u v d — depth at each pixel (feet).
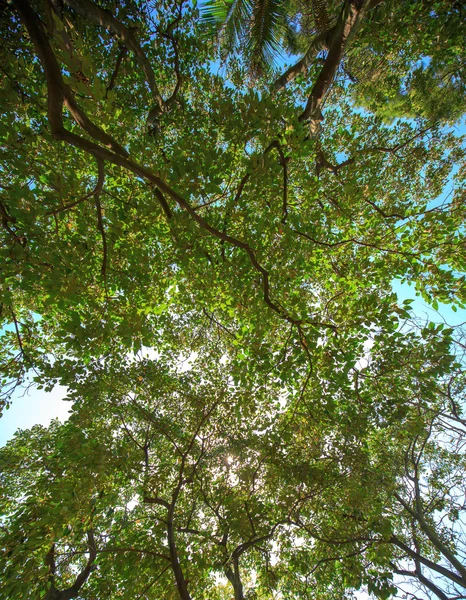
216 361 29.55
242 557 28.32
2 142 14.10
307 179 21.09
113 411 24.76
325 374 18.81
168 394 27.99
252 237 17.99
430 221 19.57
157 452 29.01
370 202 23.59
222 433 26.58
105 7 22.45
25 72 18.48
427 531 26.89
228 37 28.63
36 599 16.20
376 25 20.29
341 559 21.56
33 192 14.23
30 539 16.24
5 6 17.65
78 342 14.19
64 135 11.58
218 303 21.40
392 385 18.49
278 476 22.74
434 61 24.58
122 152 12.59
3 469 24.70
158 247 19.63
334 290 24.34
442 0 17.60
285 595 25.86
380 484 21.74
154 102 26.05
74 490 17.94
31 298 23.80
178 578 18.11
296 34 31.99
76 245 15.08
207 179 15.38
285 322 22.35
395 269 21.43
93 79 11.16
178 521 25.59
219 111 16.99
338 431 21.83
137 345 15.51
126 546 19.85
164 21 25.04
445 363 16.70
